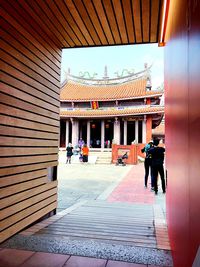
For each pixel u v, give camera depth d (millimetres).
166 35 4457
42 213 4660
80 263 2805
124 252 3115
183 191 2201
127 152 22625
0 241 3328
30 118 4164
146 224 4621
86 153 21781
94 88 33656
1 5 3400
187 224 1912
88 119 33500
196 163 1570
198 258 1233
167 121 4352
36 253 3039
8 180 3531
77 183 11023
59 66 5531
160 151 8422
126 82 32438
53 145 5156
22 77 3910
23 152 3945
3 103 3416
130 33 5145
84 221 4750
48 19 4504
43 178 4699
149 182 11344
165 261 2893
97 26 4852
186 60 2041
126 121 31125
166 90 4539
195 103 1619
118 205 6590
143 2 4098
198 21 1492
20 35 3875
